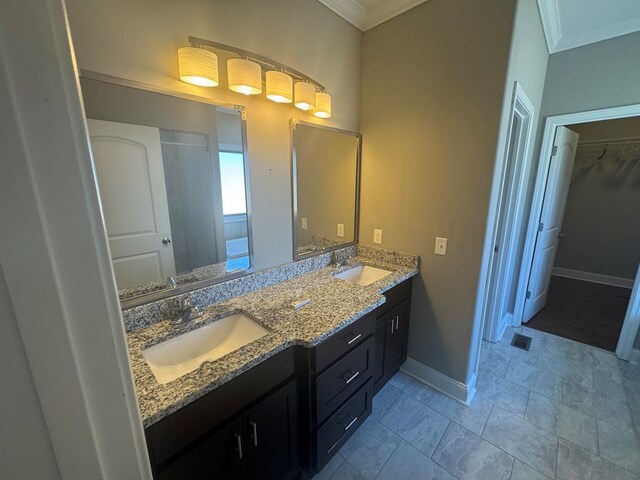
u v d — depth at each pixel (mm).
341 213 2057
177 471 853
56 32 261
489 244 1680
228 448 979
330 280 1735
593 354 2305
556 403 1800
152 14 1059
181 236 1253
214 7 1218
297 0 1537
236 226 1452
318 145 1797
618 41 2033
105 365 327
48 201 268
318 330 1162
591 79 2168
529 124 2098
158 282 1199
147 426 758
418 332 2004
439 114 1667
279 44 1485
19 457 284
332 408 1291
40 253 267
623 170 3561
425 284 1913
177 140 1190
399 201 1948
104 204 1035
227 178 1380
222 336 1298
